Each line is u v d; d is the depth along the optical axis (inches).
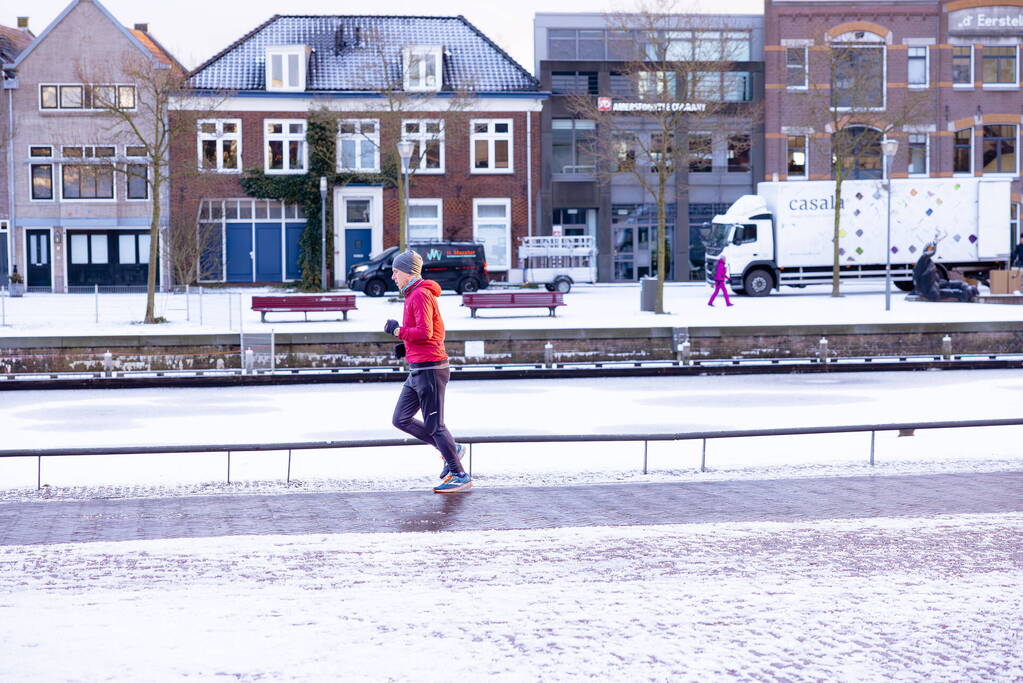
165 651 216.1
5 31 2086.6
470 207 1911.9
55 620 236.2
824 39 1704.0
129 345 973.2
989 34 1916.8
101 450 423.2
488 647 218.1
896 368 1002.1
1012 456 479.5
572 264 1722.4
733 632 227.3
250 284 1882.4
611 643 220.4
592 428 653.9
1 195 1851.6
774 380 942.4
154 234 1180.5
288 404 806.5
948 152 1924.2
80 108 1840.6
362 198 1876.2
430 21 2005.4
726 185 1918.1
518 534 317.1
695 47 1534.2
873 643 220.2
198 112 1432.1
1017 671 204.1
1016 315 1130.7
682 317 1158.3
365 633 227.3
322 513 353.1
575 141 1921.8
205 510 361.7
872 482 404.5
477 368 962.7
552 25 1926.7
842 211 1566.2
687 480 417.1
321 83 1894.7
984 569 275.6
